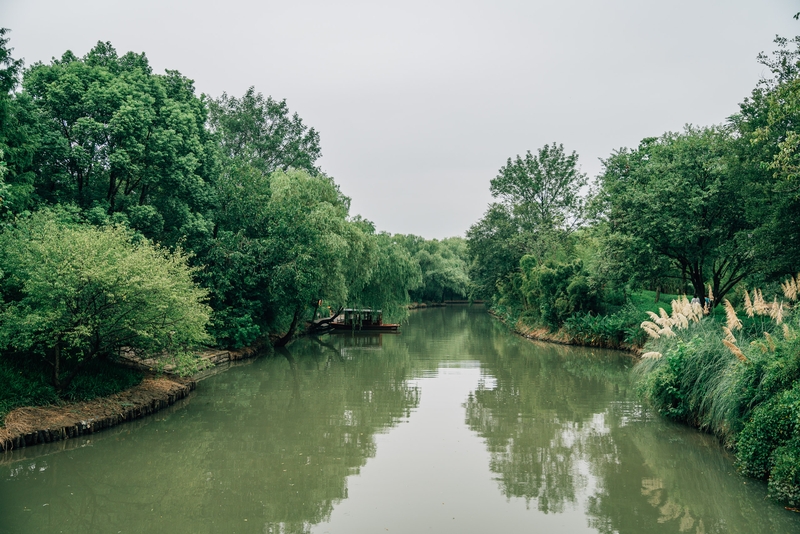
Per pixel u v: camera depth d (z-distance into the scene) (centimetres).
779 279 1977
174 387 1570
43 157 1806
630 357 2534
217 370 2141
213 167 2416
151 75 2266
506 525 768
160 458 1057
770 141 1678
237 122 4538
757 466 909
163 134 1978
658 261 2386
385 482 938
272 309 2719
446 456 1077
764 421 902
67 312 1146
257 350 2662
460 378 1983
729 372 1072
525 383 1878
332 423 1329
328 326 4109
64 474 967
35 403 1129
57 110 1864
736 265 2320
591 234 3325
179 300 1279
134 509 827
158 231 2014
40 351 1170
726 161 1944
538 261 4400
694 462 1021
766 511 795
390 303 3875
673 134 2680
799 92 1307
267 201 2639
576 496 872
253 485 925
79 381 1259
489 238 5319
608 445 1138
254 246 2439
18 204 1468
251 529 758
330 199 3075
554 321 3369
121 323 1216
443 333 3975
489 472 985
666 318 1447
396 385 1838
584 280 3134
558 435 1216
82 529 757
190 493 891
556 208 5194
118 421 1253
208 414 1414
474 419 1367
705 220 2238
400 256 3872
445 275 8400
